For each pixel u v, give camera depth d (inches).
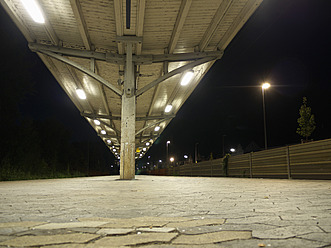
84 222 97.0
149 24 438.3
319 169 464.8
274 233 77.8
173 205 146.0
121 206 143.5
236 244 67.1
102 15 410.9
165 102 887.1
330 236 73.5
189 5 365.4
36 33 472.7
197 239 72.5
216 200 168.4
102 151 3801.7
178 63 567.5
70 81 697.0
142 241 69.9
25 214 117.7
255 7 386.0
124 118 502.6
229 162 896.3
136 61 506.9
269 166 636.7
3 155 760.3
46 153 1300.4
